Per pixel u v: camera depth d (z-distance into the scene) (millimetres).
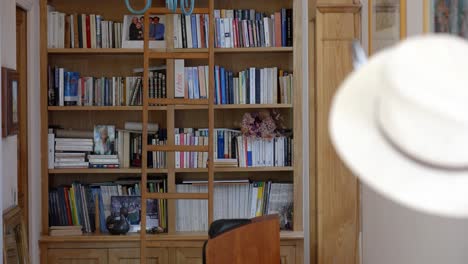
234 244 3004
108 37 5379
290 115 5562
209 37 5082
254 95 5371
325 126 3889
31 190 5062
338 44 3846
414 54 1044
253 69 5371
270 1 5578
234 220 3232
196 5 5539
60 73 5348
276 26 5332
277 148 5383
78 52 5293
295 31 5227
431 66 1038
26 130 5047
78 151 5371
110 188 5410
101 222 5395
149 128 5430
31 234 5051
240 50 5281
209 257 2805
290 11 5336
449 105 1011
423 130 1070
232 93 5375
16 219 4336
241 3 5586
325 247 3898
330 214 3896
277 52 5520
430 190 1095
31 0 5027
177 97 5320
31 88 5066
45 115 5273
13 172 4512
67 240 5164
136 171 5316
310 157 4719
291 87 5328
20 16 4941
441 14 2072
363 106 1121
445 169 1095
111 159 5375
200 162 5363
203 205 5410
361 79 1110
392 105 1069
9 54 4449
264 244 3225
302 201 5266
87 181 5609
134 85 5383
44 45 5250
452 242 2078
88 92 5387
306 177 5066
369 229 3441
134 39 5363
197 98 5344
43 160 5277
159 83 5355
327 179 3900
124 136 5414
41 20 5242
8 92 4285
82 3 5547
